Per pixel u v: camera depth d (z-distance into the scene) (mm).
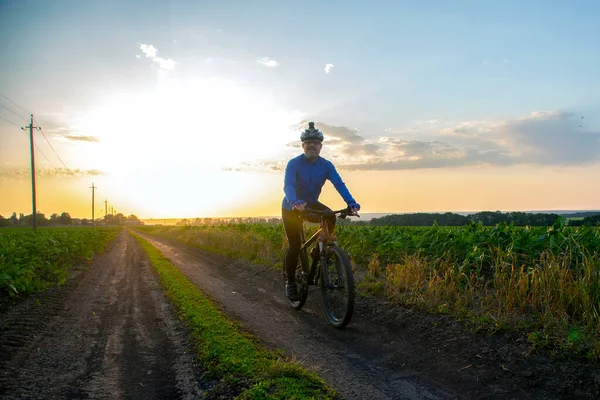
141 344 4867
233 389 3367
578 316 4367
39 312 6555
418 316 5184
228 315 5984
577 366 3422
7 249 10883
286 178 5367
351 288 4848
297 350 4422
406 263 7047
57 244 14914
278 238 13320
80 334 5355
